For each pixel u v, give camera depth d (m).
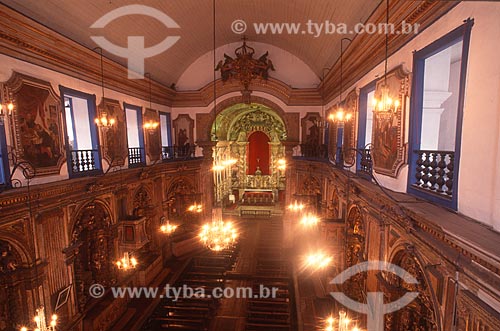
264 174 29.27
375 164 7.86
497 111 3.64
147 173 14.16
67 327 9.09
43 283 8.23
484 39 3.86
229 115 24.36
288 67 17.39
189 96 17.97
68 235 9.27
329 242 11.05
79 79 9.88
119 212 12.34
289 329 11.02
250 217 24.42
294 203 17.66
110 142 11.66
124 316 11.98
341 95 11.93
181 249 17.81
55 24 8.59
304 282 14.55
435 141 6.80
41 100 8.23
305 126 17.64
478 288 3.54
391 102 6.13
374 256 7.51
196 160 18.25
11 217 7.27
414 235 5.27
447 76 6.67
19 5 7.29
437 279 4.46
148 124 13.55
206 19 13.58
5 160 7.10
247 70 16.55
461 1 4.34
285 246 18.34
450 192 4.84
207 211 19.06
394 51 6.73
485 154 3.84
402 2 5.45
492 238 3.36
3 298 7.70
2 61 7.07
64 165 9.16
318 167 15.92
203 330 10.95
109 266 11.83
